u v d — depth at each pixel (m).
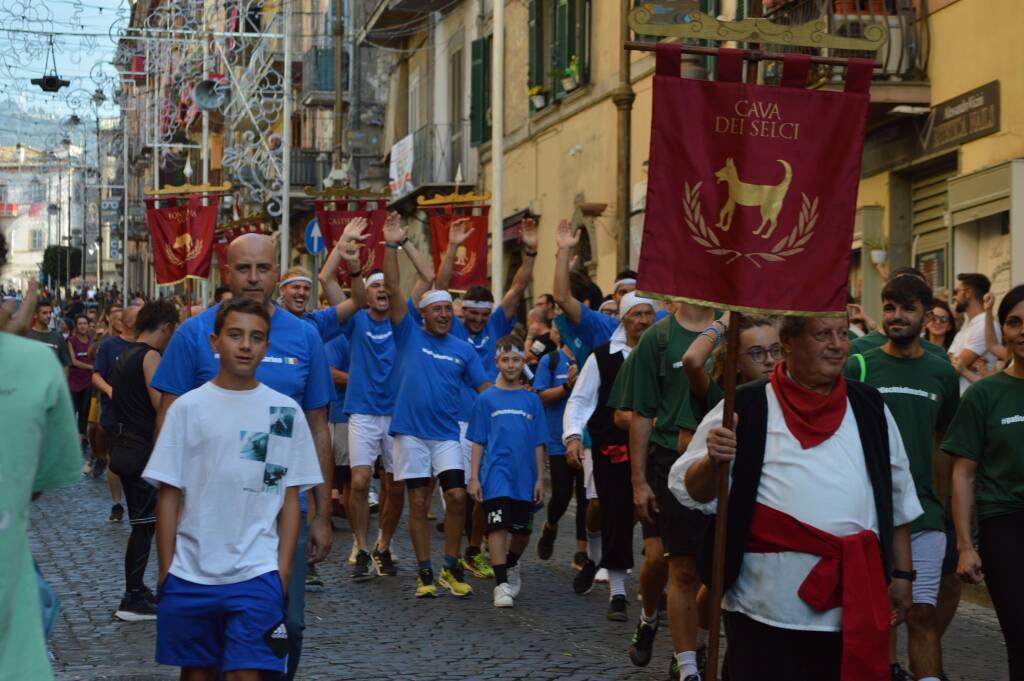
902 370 9.16
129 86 59.84
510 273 37.50
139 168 88.31
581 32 31.48
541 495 13.48
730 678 6.48
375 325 14.92
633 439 9.99
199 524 7.11
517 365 13.41
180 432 7.18
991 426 8.29
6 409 4.68
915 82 19.86
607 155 30.36
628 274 15.26
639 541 17.41
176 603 7.08
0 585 4.59
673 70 6.52
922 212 20.78
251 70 45.03
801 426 6.29
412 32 45.66
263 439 7.21
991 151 18.47
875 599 6.13
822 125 6.51
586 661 10.63
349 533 17.92
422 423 13.63
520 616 12.55
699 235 6.48
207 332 8.21
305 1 54.66
